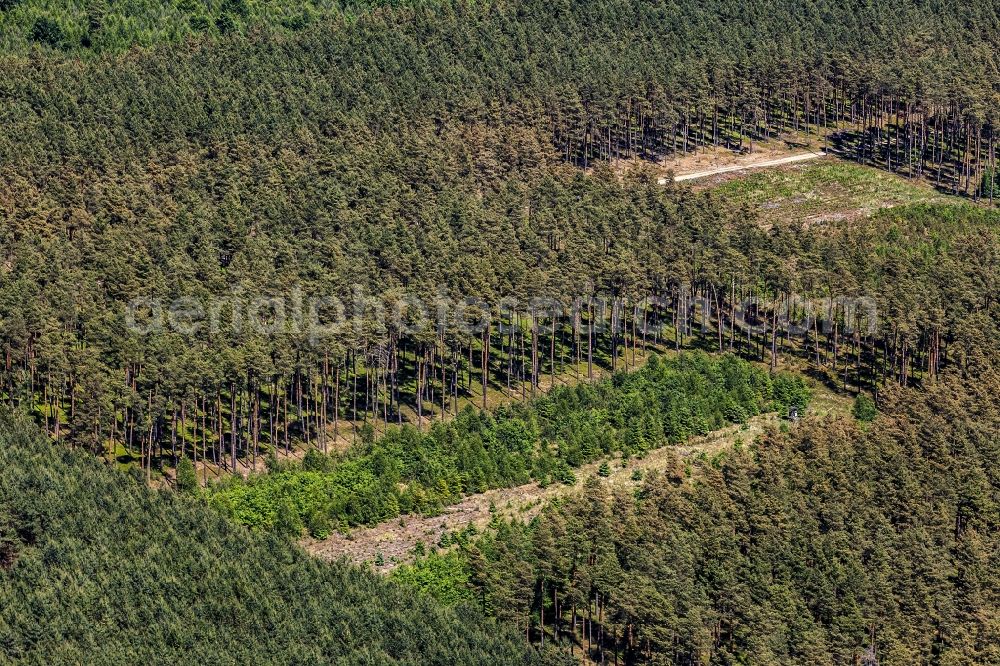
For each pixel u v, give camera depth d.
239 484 148.50
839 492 150.75
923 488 155.00
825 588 138.88
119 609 125.06
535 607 138.12
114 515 134.25
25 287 159.00
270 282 167.00
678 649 131.88
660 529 140.25
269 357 155.25
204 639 123.44
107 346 156.00
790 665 133.12
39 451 143.12
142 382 151.25
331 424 163.38
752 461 155.50
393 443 157.25
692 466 157.75
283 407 165.12
